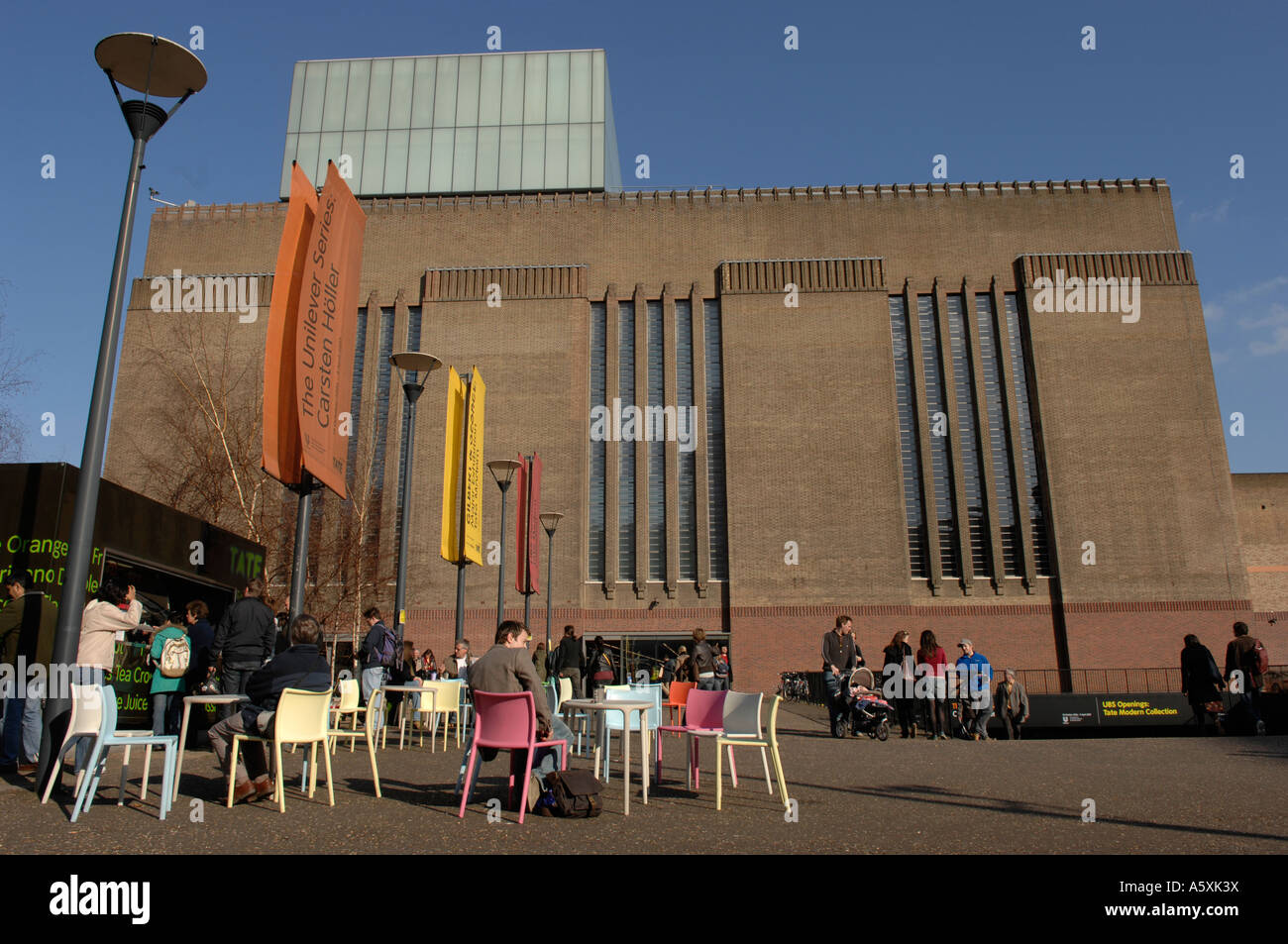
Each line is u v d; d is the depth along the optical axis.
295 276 11.41
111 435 36.84
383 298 39.22
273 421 10.60
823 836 6.14
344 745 13.74
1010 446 36.66
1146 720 22.00
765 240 39.19
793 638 34.66
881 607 34.81
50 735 7.86
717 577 36.03
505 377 37.62
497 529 36.22
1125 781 9.50
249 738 7.30
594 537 36.62
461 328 38.22
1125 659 34.00
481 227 39.84
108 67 9.09
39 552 9.70
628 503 36.97
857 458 36.19
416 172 43.16
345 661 34.84
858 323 37.50
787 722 19.75
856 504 35.75
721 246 39.22
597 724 9.38
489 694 6.89
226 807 7.18
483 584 35.53
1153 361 36.66
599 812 7.02
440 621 35.28
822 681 27.58
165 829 6.17
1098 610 34.47
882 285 37.78
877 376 36.91
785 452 36.34
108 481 10.73
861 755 12.73
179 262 39.22
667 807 7.47
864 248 38.94
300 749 12.87
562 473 36.56
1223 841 5.99
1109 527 35.16
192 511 30.61
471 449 19.58
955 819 6.91
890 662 16.61
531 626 35.12
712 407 37.66
